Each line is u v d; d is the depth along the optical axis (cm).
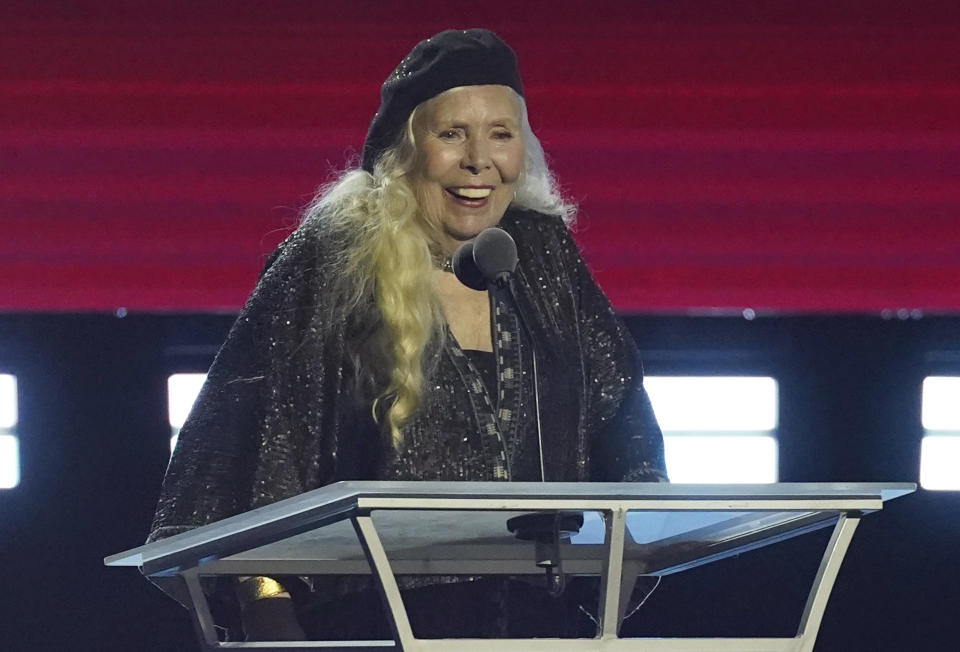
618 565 647
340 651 698
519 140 895
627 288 1995
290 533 661
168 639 2425
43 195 1938
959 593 2481
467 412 838
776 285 2003
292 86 1911
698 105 1945
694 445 2377
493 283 803
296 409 824
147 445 2384
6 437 2384
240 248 1955
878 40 1941
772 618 2481
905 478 2416
